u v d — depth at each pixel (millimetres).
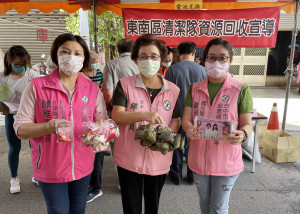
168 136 1779
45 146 1727
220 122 1797
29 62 2908
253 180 3566
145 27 4121
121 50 3328
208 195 2078
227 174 1927
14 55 2799
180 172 3441
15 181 3189
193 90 2023
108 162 4148
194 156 2006
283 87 10969
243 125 1899
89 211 2863
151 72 1837
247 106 1894
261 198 3135
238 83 1920
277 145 4031
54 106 1716
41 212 2826
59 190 1795
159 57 1863
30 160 4133
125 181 1999
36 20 6973
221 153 1917
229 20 4078
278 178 3625
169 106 1974
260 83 10961
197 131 1840
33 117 1733
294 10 4336
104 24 6410
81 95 1811
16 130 1659
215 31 4137
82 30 5723
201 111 1965
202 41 4184
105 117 1971
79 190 1902
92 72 3488
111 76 3248
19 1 4023
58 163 1746
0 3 4109
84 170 1860
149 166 1937
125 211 2055
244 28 4090
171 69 3158
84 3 4031
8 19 6922
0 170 3770
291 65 4504
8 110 2910
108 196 3164
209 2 4168
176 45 4203
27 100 1702
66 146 1751
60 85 1753
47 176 1750
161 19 4090
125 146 1943
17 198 3086
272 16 4012
